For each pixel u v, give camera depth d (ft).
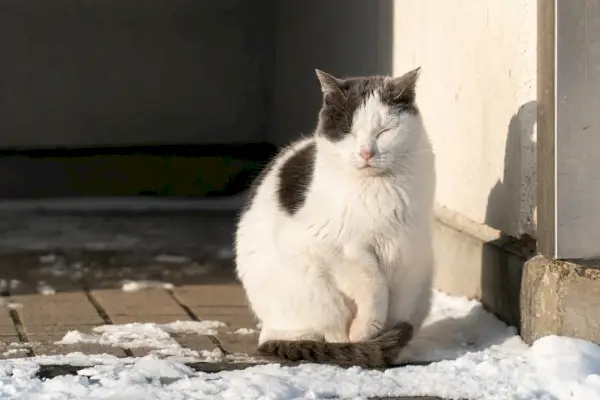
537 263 19.77
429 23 28.17
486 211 23.85
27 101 54.80
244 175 53.57
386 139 19.01
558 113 19.06
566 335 18.86
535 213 20.86
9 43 54.39
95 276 30.40
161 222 43.16
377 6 34.12
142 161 53.16
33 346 20.93
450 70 26.40
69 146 55.26
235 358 19.57
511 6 21.66
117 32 55.36
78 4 54.85
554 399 16.20
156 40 55.83
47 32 54.75
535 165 20.89
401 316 20.24
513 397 16.02
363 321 19.60
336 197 19.15
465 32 24.99
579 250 19.31
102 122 55.52
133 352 20.21
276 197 20.54
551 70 19.17
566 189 19.21
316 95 43.88
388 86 19.61
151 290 28.07
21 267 32.01
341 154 19.21
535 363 17.69
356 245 19.26
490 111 23.31
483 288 23.53
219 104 55.77
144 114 55.72
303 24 47.67
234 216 44.83
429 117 28.55
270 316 20.67
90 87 55.31
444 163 27.35
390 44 32.50
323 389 16.48
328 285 19.71
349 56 38.70
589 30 18.89
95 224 42.52
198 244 37.11
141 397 15.92
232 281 29.55
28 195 52.13
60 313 24.79
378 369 18.58
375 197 19.03
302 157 20.75
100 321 23.85
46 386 16.65
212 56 55.98
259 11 55.98
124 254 34.78
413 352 19.83
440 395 16.46
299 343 19.35
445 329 21.79
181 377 17.47
